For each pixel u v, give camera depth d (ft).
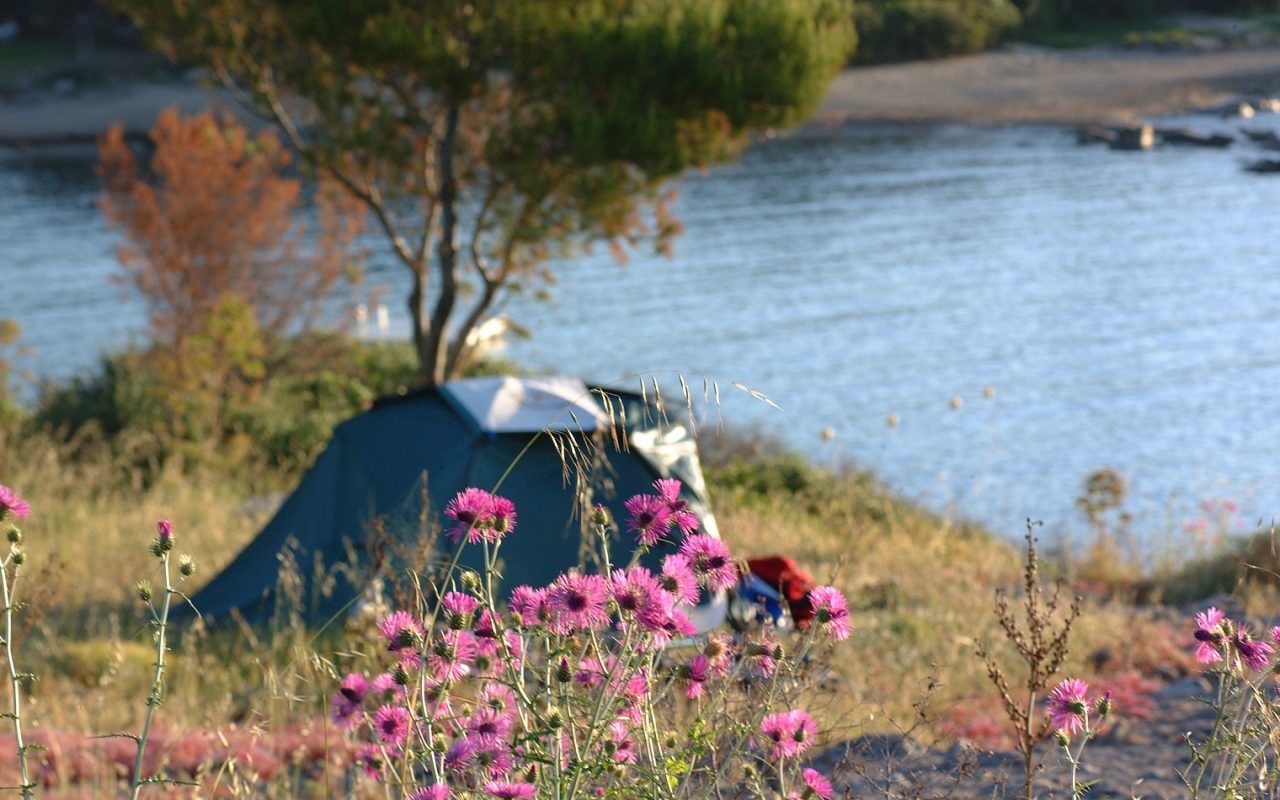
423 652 10.12
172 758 20.79
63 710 24.16
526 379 34.47
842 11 62.95
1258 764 11.33
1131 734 22.52
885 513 56.80
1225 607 33.53
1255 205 201.46
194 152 72.84
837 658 27.99
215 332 67.41
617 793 9.67
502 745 9.55
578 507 13.83
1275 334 127.95
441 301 68.90
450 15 61.77
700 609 21.25
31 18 321.32
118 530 43.52
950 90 310.04
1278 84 311.06
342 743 19.89
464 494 10.62
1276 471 83.87
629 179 62.95
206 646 30.09
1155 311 139.54
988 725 22.48
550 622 9.83
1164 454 88.74
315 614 32.22
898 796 14.24
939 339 126.93
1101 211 198.18
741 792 11.39
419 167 68.13
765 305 140.05
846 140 260.62
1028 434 94.43
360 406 73.56
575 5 60.90
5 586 10.07
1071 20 380.78
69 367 103.60
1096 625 32.78
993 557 48.55
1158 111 285.02
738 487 60.29
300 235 81.82
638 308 137.39
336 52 62.49
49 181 203.31
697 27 59.52
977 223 188.34
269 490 57.67
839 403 103.60
